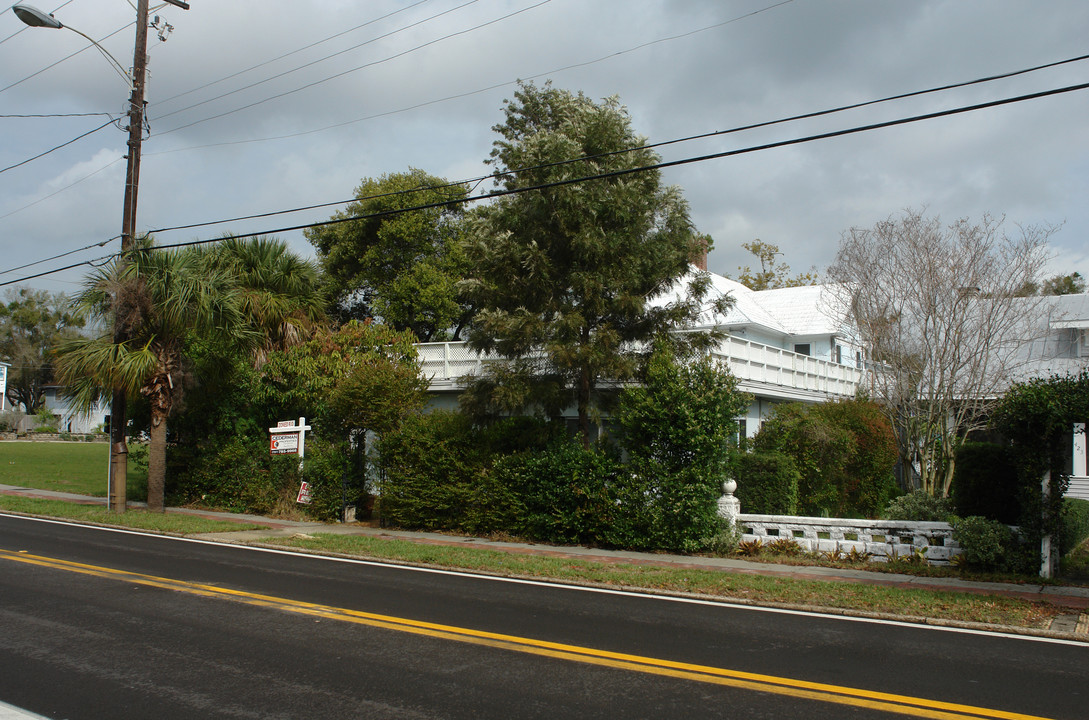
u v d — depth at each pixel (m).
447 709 5.76
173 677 6.47
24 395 85.44
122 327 17.98
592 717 5.63
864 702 6.04
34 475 29.61
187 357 19.45
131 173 18.61
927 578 11.68
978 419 20.06
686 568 12.35
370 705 5.83
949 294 18.20
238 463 20.27
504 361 15.77
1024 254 18.44
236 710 5.71
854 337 22.59
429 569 12.43
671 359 14.58
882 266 19.20
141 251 18.12
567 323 14.07
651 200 15.14
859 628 8.72
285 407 20.67
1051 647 7.94
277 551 14.05
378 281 33.75
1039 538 11.63
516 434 16.06
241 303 19.22
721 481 14.38
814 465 17.28
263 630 8.07
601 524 14.48
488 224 15.32
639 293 15.26
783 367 24.14
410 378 18.11
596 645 7.66
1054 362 26.02
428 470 16.73
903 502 15.66
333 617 8.69
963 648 7.84
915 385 18.33
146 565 12.04
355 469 18.62
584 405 15.59
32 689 6.14
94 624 8.26
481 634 8.00
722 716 5.69
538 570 11.93
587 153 15.02
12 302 83.62
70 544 14.16
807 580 11.30
